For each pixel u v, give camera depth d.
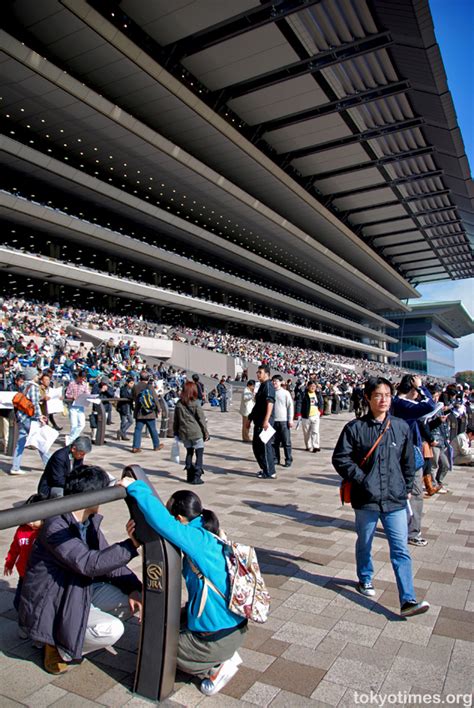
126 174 43.66
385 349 114.25
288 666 3.01
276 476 8.91
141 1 27.56
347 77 35.56
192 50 32.06
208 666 2.70
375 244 79.06
